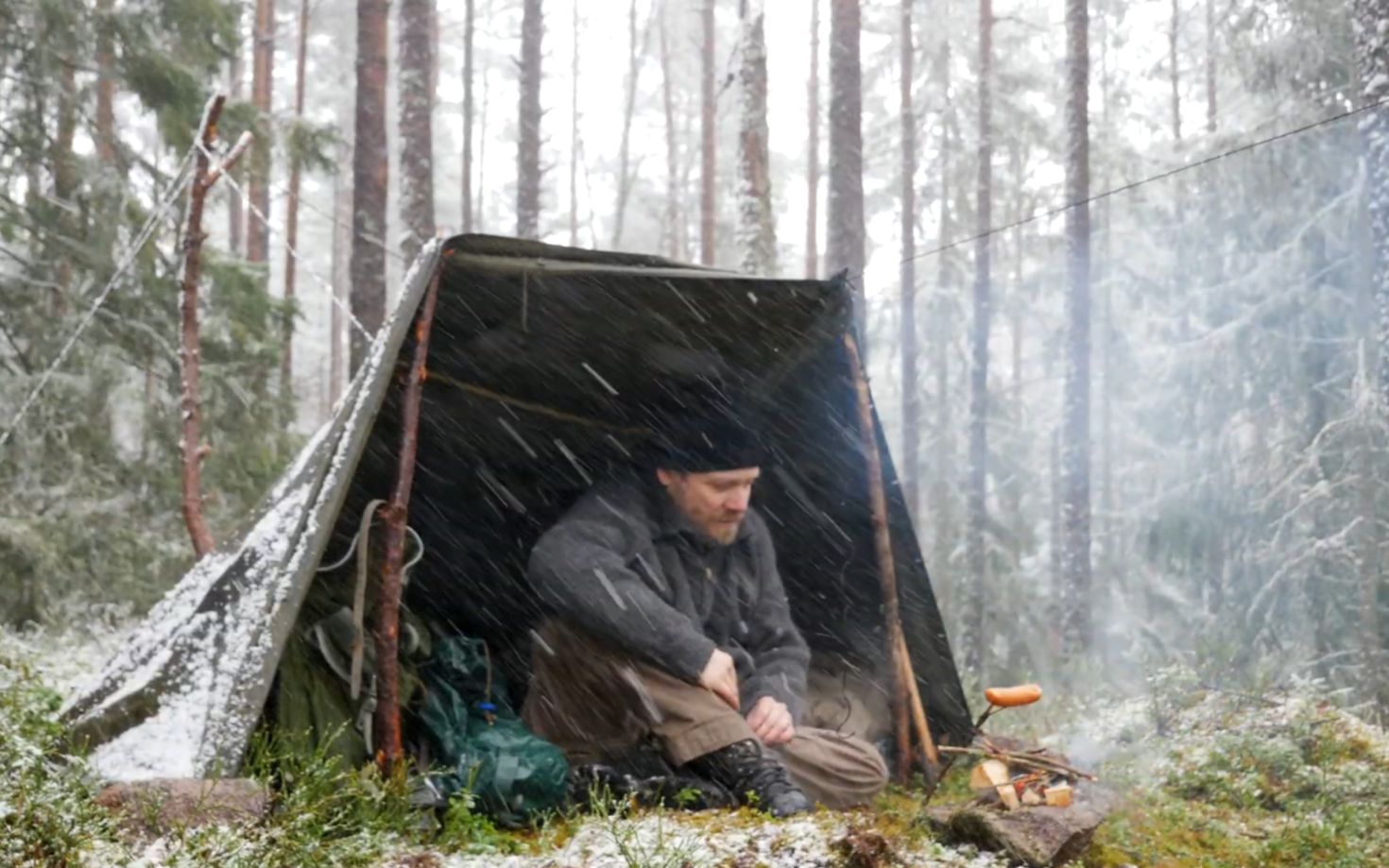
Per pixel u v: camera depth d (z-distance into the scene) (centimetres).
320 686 466
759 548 586
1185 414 1681
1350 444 1453
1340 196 1591
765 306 581
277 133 1459
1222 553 1617
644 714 500
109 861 346
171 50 1406
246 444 1345
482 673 504
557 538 528
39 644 1019
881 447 618
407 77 1435
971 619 2136
